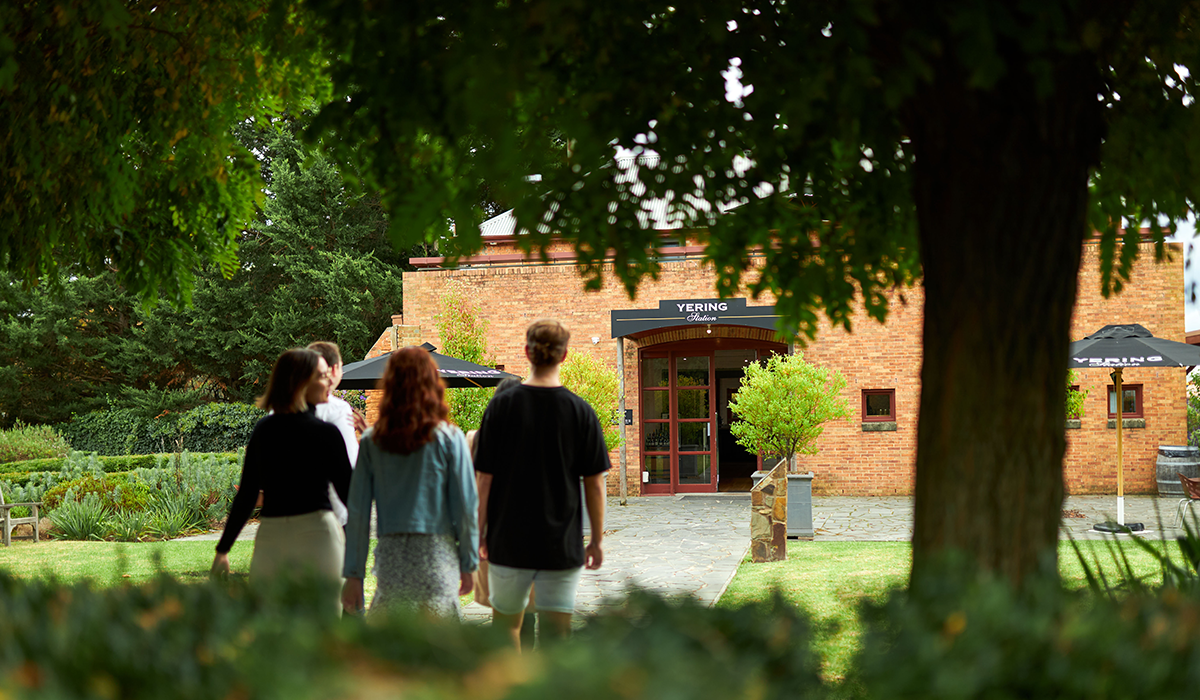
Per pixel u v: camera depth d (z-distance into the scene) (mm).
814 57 2484
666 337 18172
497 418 4043
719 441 22531
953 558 2234
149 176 5793
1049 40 2498
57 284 5977
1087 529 10781
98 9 3875
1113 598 2393
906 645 1828
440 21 2701
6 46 3656
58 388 32156
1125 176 3551
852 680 2031
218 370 31922
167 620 1914
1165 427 17016
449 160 3189
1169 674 1743
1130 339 11516
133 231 6262
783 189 3865
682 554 10055
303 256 31547
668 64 2893
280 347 30641
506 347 18703
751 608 2027
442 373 10508
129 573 8539
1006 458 2637
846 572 8227
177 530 12094
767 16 2902
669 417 18828
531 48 2393
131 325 33000
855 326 17828
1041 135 2688
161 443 25375
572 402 4047
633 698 1419
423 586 3828
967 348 2709
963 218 2740
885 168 3605
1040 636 1802
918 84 2781
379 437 3896
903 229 3920
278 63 4656
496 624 1910
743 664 1700
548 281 18656
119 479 13805
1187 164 3365
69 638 1740
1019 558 2596
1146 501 15477
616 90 2770
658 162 3078
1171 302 16812
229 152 5562
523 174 2494
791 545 10461
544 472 3961
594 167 2729
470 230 2598
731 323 16906
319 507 4086
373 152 3223
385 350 18641
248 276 32938
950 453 2707
